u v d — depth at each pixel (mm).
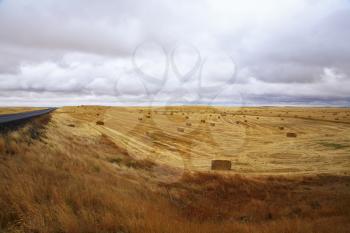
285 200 10734
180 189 11312
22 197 4902
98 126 30125
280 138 28938
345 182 13406
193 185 12305
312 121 46875
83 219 4594
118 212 5438
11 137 9719
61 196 5406
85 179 7730
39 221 4242
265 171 15727
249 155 20688
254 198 11008
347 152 20844
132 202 6652
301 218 8039
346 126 38000
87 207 5324
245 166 17031
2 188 5098
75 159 11016
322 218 7844
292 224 6090
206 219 7781
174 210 8102
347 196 11008
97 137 21094
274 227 5949
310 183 13438
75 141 16922
